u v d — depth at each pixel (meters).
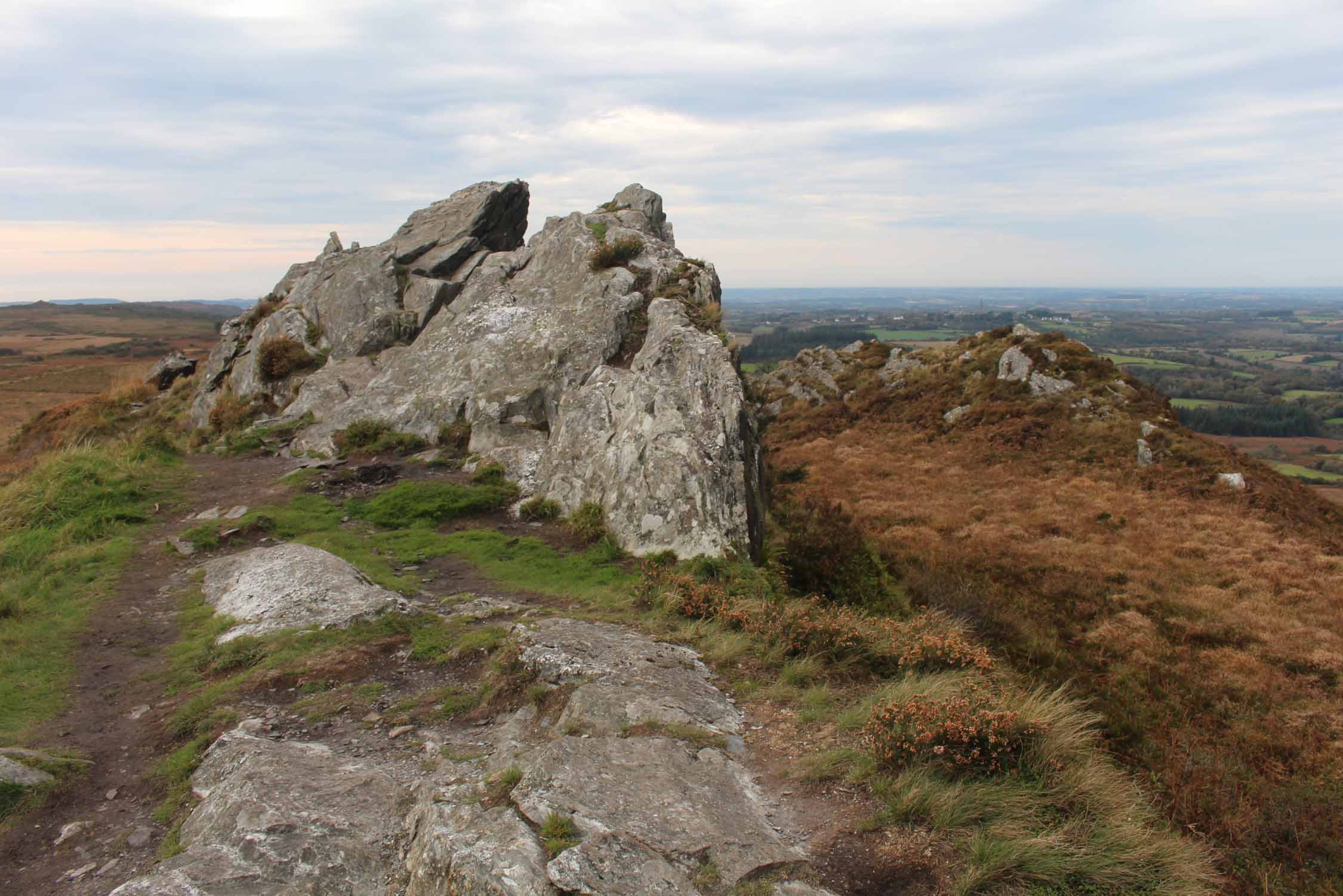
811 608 11.05
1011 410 38.50
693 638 10.13
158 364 39.31
